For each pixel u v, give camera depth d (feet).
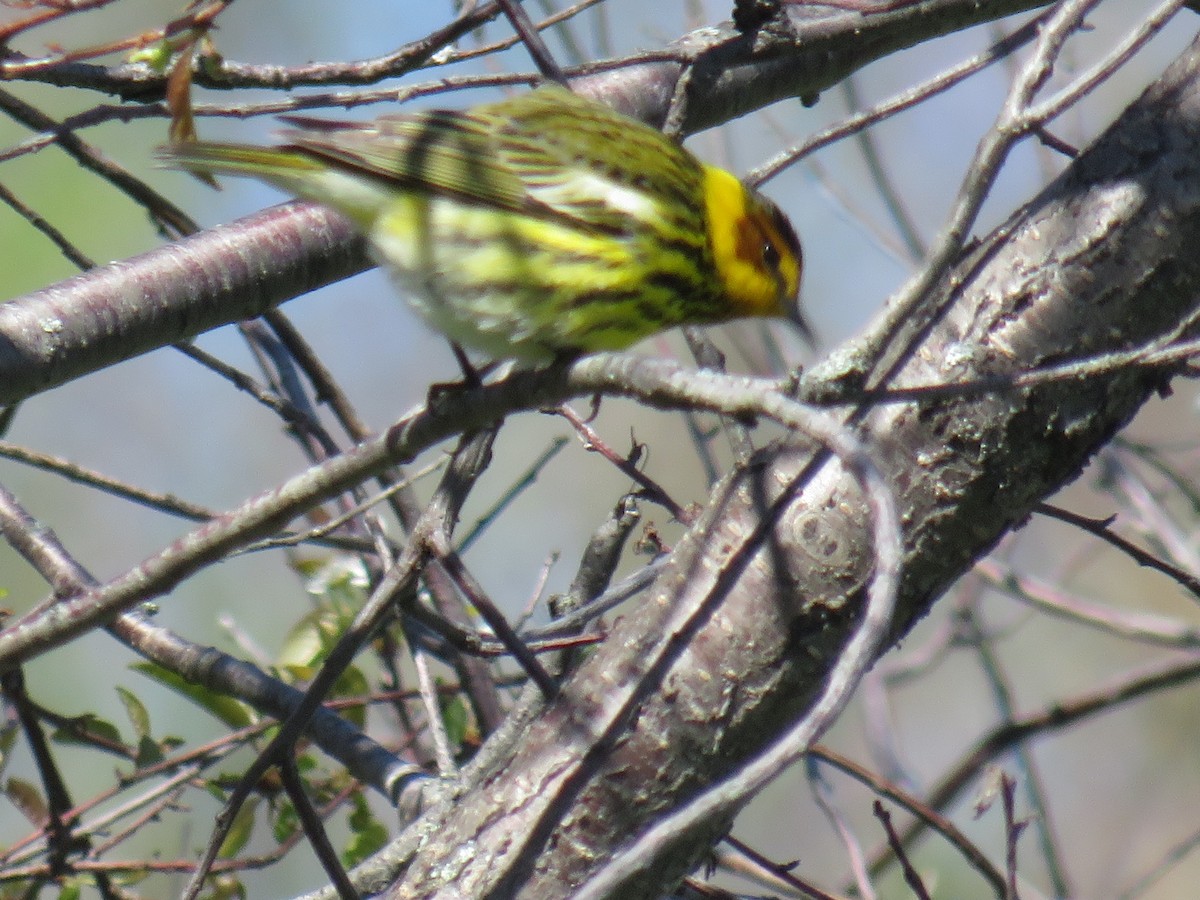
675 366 19.75
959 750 66.18
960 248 21.79
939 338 25.27
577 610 31.37
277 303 35.06
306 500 24.67
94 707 54.90
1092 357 25.02
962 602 48.11
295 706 33.12
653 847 15.67
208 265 33.99
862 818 62.59
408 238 30.25
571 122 32.19
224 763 47.26
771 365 44.55
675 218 31.91
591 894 15.51
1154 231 25.21
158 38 26.25
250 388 37.63
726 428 28.07
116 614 26.32
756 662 24.89
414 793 30.50
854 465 16.85
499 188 30.53
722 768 24.98
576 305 30.99
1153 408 64.54
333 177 29.91
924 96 33.24
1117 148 25.95
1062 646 68.03
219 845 27.02
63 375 32.37
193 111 28.81
